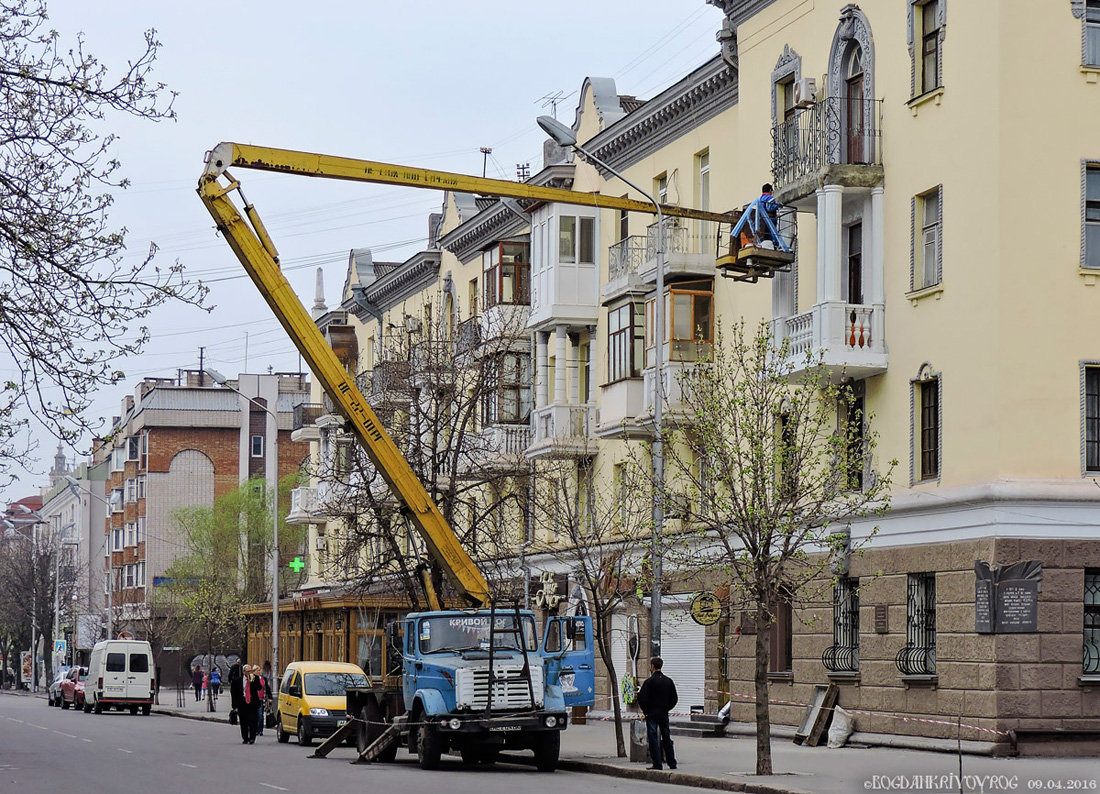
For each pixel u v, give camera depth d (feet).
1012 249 86.12
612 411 130.82
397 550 122.52
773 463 78.02
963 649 86.48
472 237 178.50
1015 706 83.35
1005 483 84.43
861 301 98.99
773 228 102.94
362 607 150.00
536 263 149.48
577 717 137.80
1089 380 87.40
